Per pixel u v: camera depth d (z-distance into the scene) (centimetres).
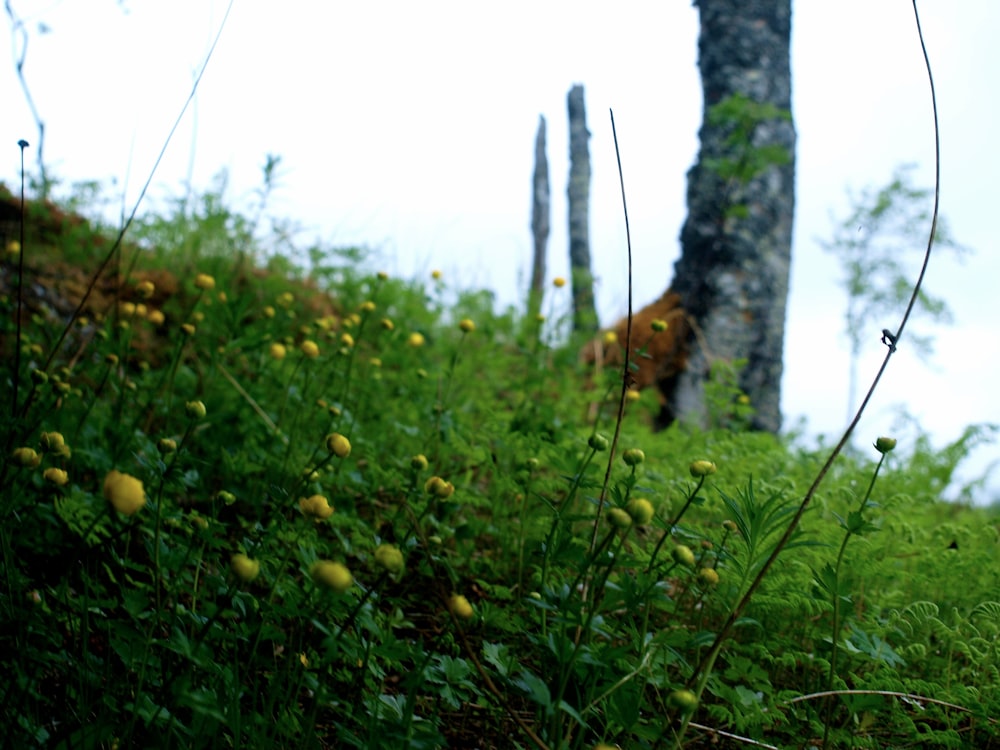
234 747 149
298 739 170
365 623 160
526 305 645
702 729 193
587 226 869
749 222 653
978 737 213
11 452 220
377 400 418
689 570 219
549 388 521
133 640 164
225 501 223
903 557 280
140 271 536
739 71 664
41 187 522
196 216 559
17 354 223
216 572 239
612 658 160
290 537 245
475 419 441
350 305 574
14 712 151
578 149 870
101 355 390
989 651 217
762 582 217
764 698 209
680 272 679
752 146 651
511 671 183
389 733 154
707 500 276
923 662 237
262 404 378
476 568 278
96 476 283
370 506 330
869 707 177
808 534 262
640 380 639
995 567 250
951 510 421
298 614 167
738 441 393
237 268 538
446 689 173
